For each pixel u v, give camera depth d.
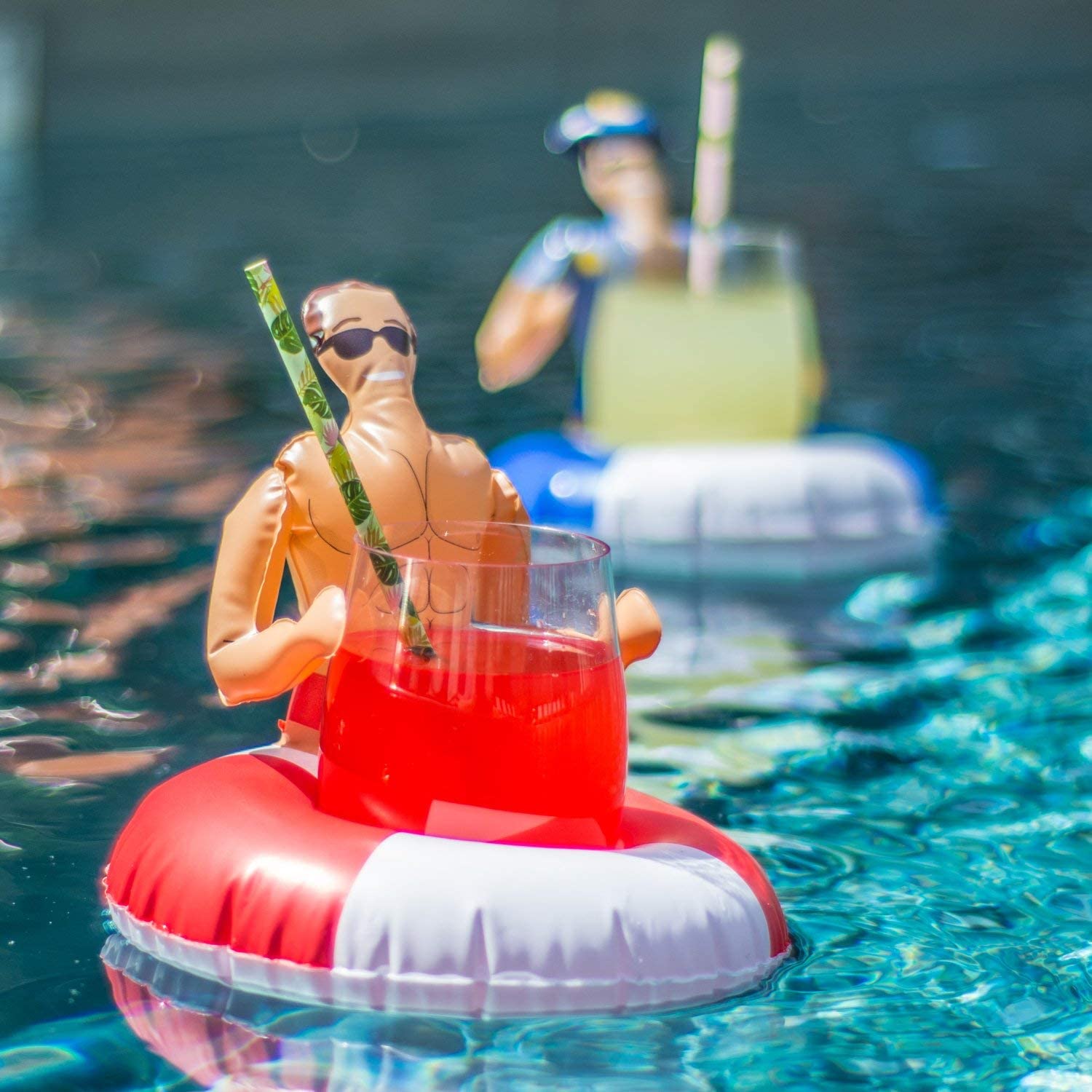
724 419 5.68
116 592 4.93
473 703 2.59
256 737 3.81
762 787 3.66
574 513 5.45
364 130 24.02
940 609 5.01
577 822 2.65
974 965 2.76
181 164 20.42
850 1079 2.36
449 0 27.42
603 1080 2.32
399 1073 2.32
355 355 2.91
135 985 2.58
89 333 9.72
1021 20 29.47
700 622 4.88
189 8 25.52
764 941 2.70
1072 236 13.53
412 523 2.80
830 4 29.34
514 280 6.14
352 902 2.52
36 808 3.36
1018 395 8.09
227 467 6.52
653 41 28.75
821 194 16.12
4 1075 2.30
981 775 3.73
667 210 6.13
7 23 24.33
